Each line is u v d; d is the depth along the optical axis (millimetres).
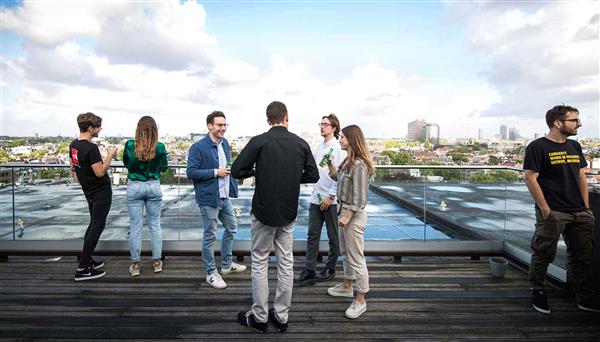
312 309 2684
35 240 3707
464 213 3873
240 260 3791
